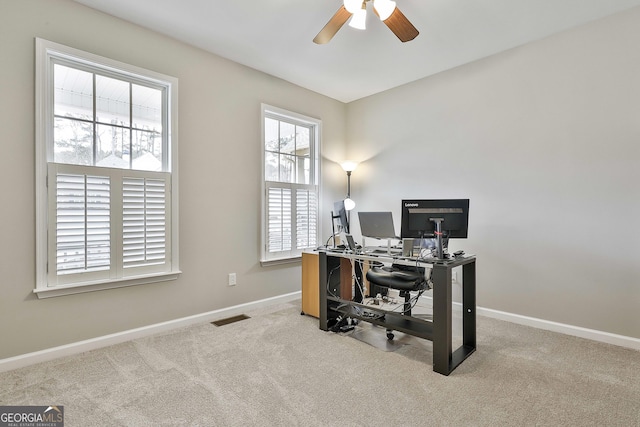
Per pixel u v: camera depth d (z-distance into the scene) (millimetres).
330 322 3096
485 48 3160
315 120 4285
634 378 2105
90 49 2529
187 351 2523
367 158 4477
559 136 2885
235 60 3424
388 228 2643
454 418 1721
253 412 1777
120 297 2695
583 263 2773
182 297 3064
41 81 2314
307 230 4199
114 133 2715
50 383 2049
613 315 2637
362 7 2152
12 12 2221
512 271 3170
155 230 2859
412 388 2016
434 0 2422
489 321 3188
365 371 2229
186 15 2639
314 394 1948
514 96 3145
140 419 1714
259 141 3674
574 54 2799
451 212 2404
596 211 2707
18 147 2244
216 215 3309
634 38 2523
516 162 3139
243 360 2381
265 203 3732
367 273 3068
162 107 2994
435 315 2238
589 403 1845
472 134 3445
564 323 2873
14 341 2232
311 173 4375
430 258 2412
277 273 3869
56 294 2379
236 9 2553
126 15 2637
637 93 2520
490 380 2104
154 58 2869
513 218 3164
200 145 3180
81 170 2477
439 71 3688
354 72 3709
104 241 2584
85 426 1663
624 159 2576
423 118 3863
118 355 2443
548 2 2449
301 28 2828
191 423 1685
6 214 2205
